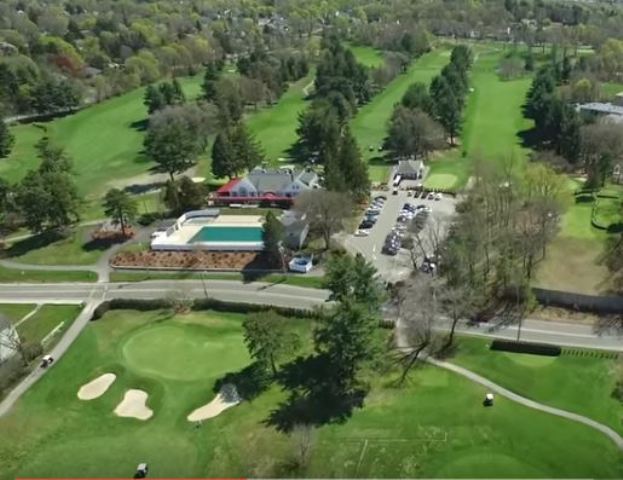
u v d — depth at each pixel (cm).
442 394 8538
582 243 11931
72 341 10438
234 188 14925
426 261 11475
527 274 10700
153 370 9538
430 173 16562
